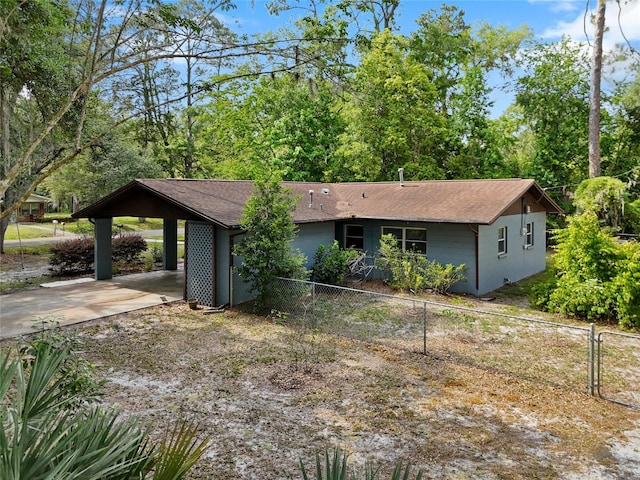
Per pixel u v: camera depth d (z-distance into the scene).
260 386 7.00
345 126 26.83
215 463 4.89
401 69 24.16
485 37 29.94
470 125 28.08
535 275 17.61
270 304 11.80
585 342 9.32
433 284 14.10
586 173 26.86
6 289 14.17
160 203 13.21
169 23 5.41
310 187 19.38
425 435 5.57
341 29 5.80
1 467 2.04
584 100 26.70
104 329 9.94
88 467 2.15
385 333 9.84
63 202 53.91
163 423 5.78
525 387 7.06
